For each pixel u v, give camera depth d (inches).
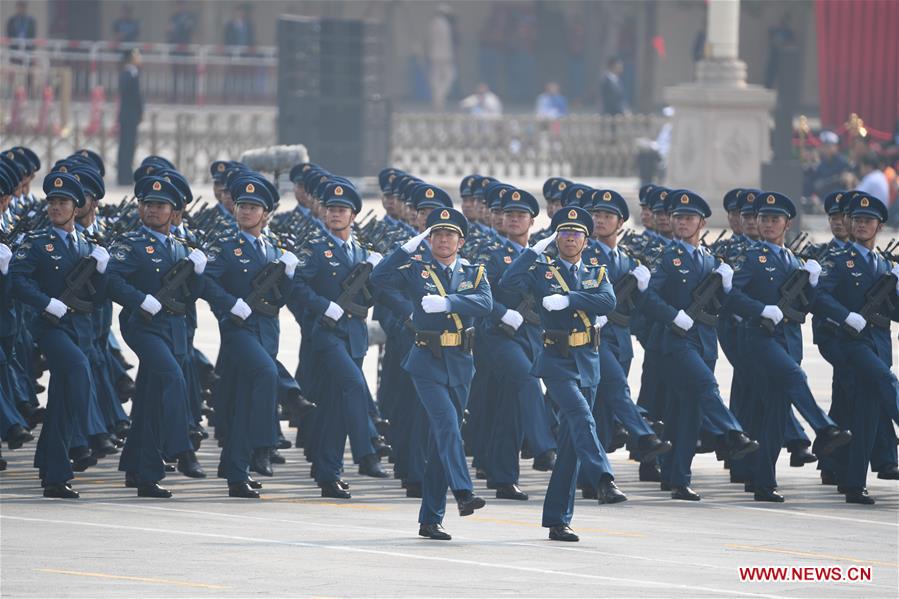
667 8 6633.9
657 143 4771.2
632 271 1701.5
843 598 1199.6
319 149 4389.8
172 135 4699.8
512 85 7357.3
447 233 1459.2
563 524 1421.0
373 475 1734.7
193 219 1998.0
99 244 1673.2
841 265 1759.4
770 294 1749.5
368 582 1195.3
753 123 4015.8
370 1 7086.6
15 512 1492.4
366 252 1758.1
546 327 1472.7
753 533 1498.5
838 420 1761.8
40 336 1616.6
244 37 6008.9
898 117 4672.7
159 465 1624.0
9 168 1801.2
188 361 1797.5
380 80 4505.4
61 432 1596.9
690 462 1713.8
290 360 2564.0
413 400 1692.9
